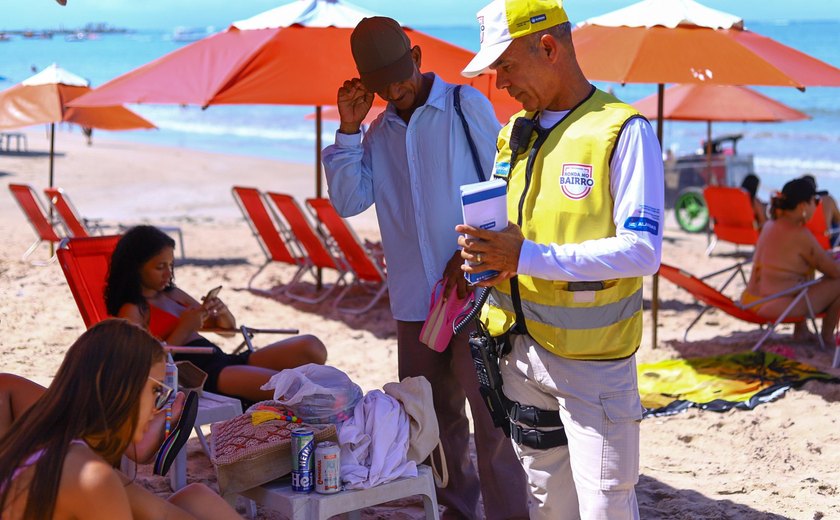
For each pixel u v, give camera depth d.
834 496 4.55
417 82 3.72
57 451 2.46
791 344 7.31
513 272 2.71
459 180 3.72
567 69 2.82
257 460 3.33
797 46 66.19
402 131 3.81
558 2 2.79
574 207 2.77
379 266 9.25
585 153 2.75
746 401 5.90
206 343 5.03
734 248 12.57
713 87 10.95
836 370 6.63
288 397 3.58
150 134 37.81
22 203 10.73
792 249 7.02
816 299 6.97
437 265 3.78
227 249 11.94
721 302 6.89
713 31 6.48
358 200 3.94
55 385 2.56
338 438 3.41
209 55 6.54
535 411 2.97
